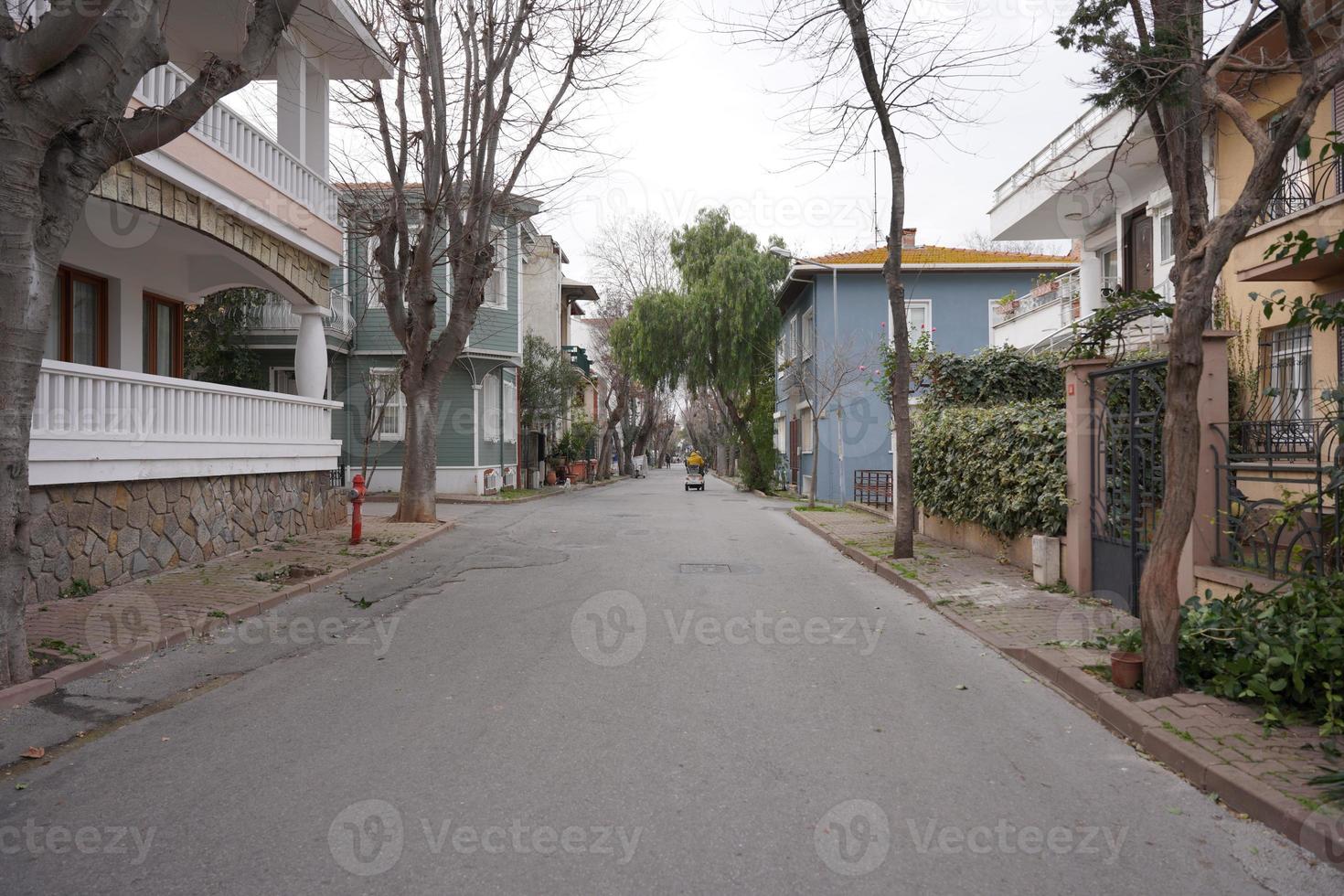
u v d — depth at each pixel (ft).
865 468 92.38
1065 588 31.81
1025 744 17.07
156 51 22.36
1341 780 13.93
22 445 20.15
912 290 92.27
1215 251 18.16
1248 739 16.22
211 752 16.43
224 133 39.42
